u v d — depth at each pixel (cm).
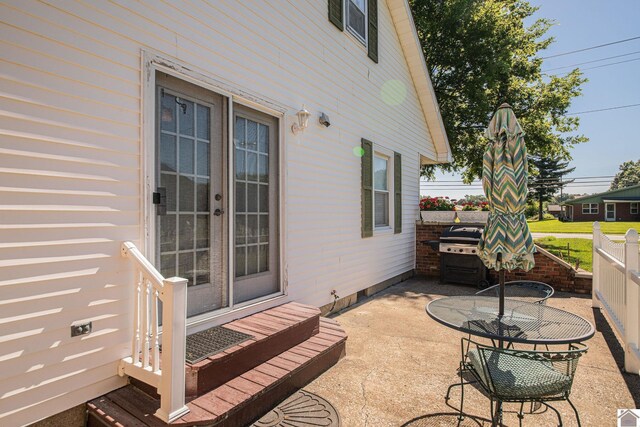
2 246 175
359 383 289
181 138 278
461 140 1341
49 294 191
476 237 682
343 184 521
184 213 278
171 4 262
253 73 346
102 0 219
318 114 458
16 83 181
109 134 221
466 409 251
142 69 240
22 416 179
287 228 396
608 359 347
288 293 394
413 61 771
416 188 840
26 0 185
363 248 582
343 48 526
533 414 246
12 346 177
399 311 513
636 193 3750
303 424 225
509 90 1257
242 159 346
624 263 351
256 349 267
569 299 584
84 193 208
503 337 219
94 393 210
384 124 667
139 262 214
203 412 199
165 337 190
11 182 179
